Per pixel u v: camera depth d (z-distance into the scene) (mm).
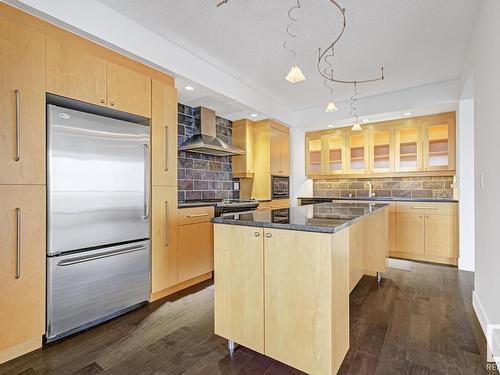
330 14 2064
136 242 2311
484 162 1912
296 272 1427
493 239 1699
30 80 1676
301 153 4984
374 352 1667
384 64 2887
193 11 2045
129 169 2230
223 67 2973
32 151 1685
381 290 2680
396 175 4320
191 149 3578
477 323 2014
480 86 2006
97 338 1853
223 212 3219
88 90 1969
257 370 1523
